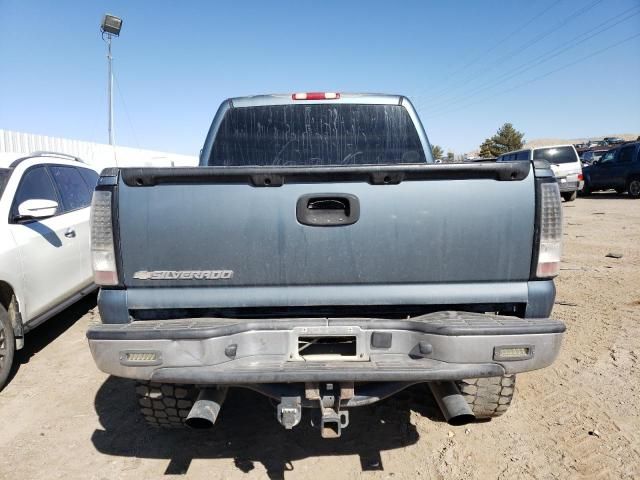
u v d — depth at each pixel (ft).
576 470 8.67
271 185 7.55
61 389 12.49
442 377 7.08
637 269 24.00
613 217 43.14
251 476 8.75
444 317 7.63
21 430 10.48
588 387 11.77
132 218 7.51
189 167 7.41
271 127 12.14
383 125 12.27
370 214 7.61
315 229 7.62
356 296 7.73
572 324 16.29
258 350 7.48
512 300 7.73
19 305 13.20
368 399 7.59
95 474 8.87
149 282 7.62
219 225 7.57
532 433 9.89
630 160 59.41
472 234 7.63
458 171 7.45
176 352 7.12
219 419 10.73
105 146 53.88
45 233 14.73
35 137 43.11
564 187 57.93
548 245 7.65
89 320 18.26
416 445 9.62
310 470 8.89
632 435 9.67
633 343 14.39
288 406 7.37
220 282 7.66
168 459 9.31
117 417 11.01
